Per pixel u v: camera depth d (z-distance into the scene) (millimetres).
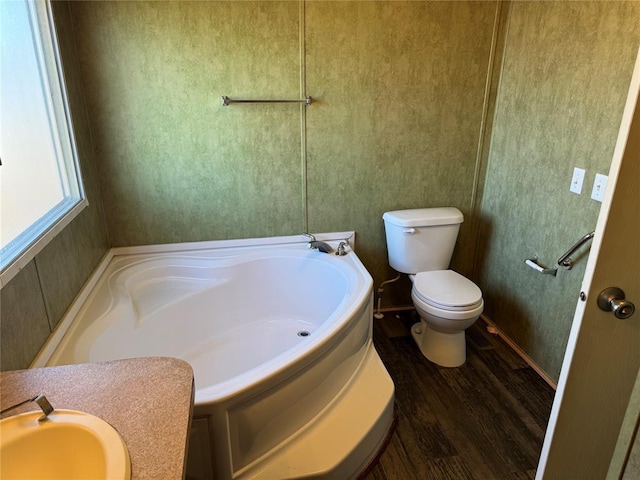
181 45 2219
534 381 2371
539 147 2314
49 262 1664
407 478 1813
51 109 1902
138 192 2432
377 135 2596
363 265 2689
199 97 2320
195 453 1456
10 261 1339
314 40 2340
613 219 1087
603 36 1875
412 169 2713
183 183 2459
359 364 2148
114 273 2332
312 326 2596
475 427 2062
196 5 2172
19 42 1652
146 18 2150
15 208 1511
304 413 1764
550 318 2332
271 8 2242
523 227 2492
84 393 968
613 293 1161
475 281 3008
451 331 2422
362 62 2430
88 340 1715
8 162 1481
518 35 2406
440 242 2646
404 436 2016
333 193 2664
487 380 2375
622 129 1023
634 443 1294
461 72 2562
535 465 1863
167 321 2287
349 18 2340
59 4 1945
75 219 1976
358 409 1918
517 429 2051
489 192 2789
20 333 1394
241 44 2271
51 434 869
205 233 2584
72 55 2078
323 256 2551
